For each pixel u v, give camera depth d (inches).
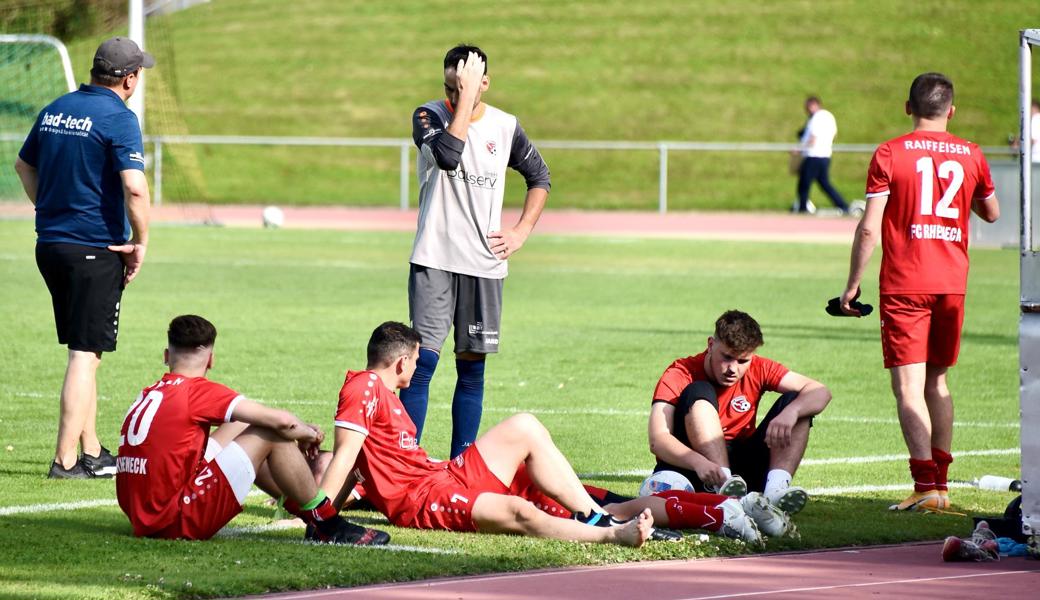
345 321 2101.4
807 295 2564.0
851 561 812.0
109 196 1059.3
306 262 3036.4
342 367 1663.4
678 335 2017.7
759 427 1005.2
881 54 6461.6
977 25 6702.8
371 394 885.8
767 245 3587.6
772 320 2210.9
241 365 1665.8
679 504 874.1
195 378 846.5
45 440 1216.2
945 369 1041.5
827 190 4409.5
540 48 6747.1
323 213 4453.7
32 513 921.5
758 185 5147.6
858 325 2169.0
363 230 3907.5
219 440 864.9
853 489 1067.9
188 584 719.1
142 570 755.4
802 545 854.5
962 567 796.0
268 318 2123.5
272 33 7145.7
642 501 885.2
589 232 3964.1
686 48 6653.5
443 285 1057.5
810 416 986.7
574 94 6190.9
